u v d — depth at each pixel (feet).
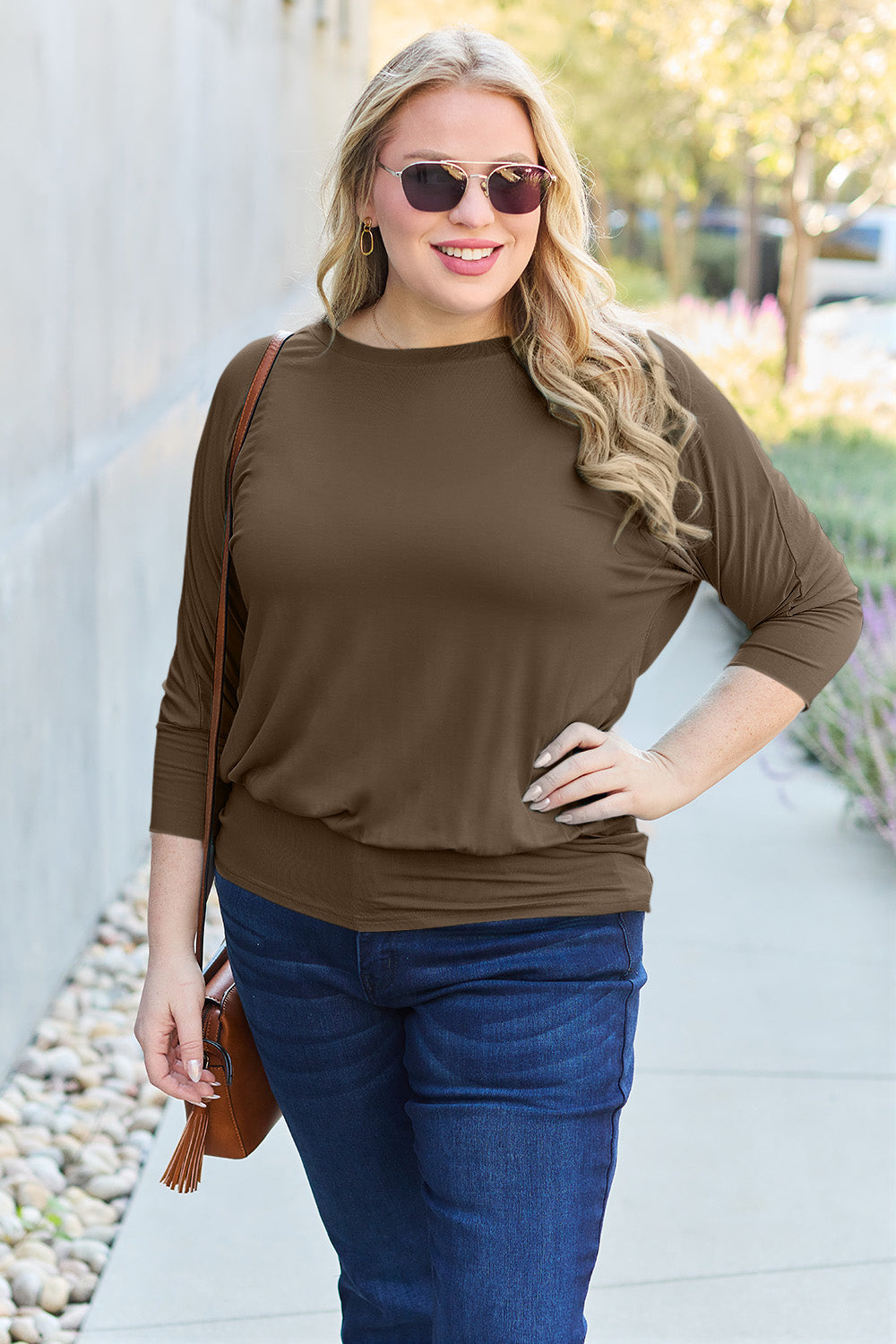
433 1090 5.50
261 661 5.72
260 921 5.96
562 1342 5.07
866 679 18.43
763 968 13.55
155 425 15.85
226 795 6.45
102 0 13.21
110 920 14.06
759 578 5.83
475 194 5.34
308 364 5.84
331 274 6.19
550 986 5.50
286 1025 5.99
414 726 5.49
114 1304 8.80
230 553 5.92
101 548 13.48
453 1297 5.19
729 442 5.70
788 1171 10.30
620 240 106.63
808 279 46.75
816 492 30.63
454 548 5.32
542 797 5.56
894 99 37.91
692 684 22.45
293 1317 8.73
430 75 5.39
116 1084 11.36
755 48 37.37
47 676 11.75
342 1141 6.15
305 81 29.86
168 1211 9.80
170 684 6.51
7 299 10.52
